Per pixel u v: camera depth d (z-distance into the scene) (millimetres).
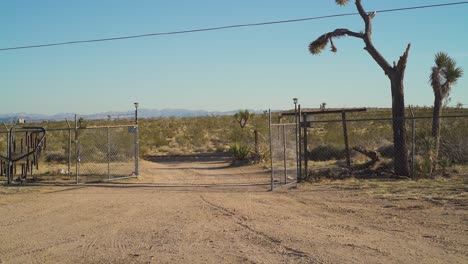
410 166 16703
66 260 7664
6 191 15828
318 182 15828
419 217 9773
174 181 18406
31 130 21031
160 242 8523
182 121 75625
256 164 24219
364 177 16594
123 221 10562
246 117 40375
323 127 44000
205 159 30391
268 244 8094
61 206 12836
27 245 8695
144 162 27766
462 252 7250
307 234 8695
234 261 7199
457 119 27625
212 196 13930
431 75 18047
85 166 24500
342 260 7012
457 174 16266
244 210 11398
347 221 9719
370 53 17625
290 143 28125
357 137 28469
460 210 10242
